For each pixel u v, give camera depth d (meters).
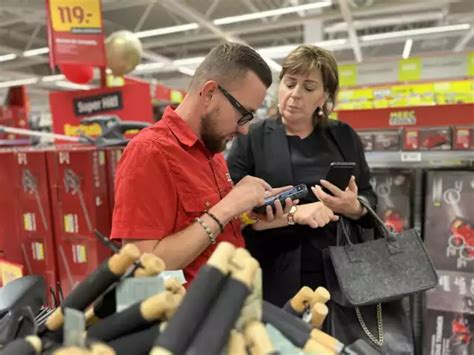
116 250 0.82
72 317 0.57
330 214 1.31
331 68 1.45
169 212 1.03
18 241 2.18
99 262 2.03
